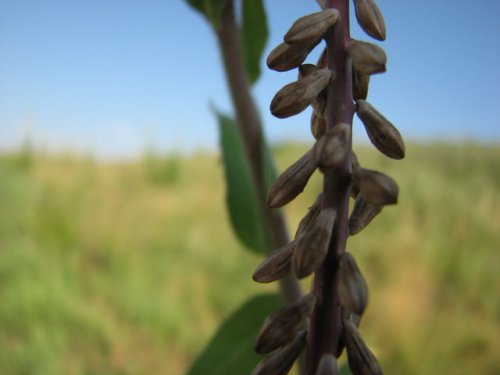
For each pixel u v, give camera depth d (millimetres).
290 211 716
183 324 554
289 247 59
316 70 56
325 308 57
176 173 891
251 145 111
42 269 592
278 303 115
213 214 778
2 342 507
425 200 788
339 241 56
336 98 56
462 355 530
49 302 534
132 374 500
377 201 53
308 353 58
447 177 914
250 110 112
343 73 56
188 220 757
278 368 59
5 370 482
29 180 802
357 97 58
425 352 524
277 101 55
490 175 924
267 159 109
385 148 57
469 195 833
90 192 829
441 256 653
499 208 798
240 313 115
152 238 707
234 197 127
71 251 666
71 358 507
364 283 54
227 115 131
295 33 55
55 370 485
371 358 56
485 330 553
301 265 53
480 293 613
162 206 807
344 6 56
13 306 528
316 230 54
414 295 615
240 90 112
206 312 594
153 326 545
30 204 742
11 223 684
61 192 805
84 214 751
